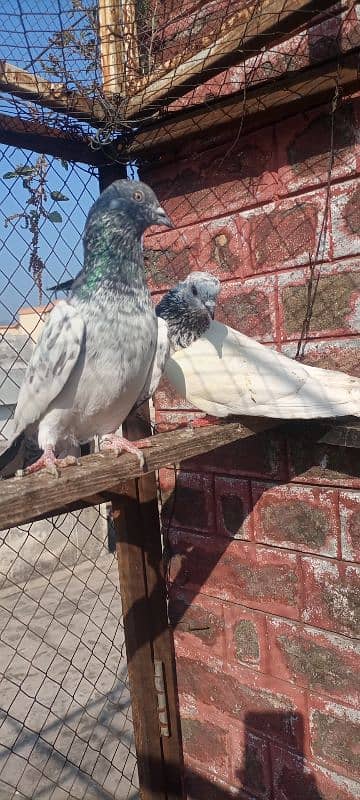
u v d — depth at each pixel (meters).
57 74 0.49
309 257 0.55
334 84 0.48
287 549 0.59
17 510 0.31
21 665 1.26
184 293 0.57
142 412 0.64
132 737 0.99
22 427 0.48
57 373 0.44
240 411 0.52
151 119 0.57
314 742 0.59
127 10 0.55
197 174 0.64
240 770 0.66
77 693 1.14
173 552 0.71
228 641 0.66
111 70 0.54
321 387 0.49
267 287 0.59
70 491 0.35
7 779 0.90
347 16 0.47
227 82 0.54
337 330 0.54
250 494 0.62
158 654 0.66
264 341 0.60
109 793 0.83
